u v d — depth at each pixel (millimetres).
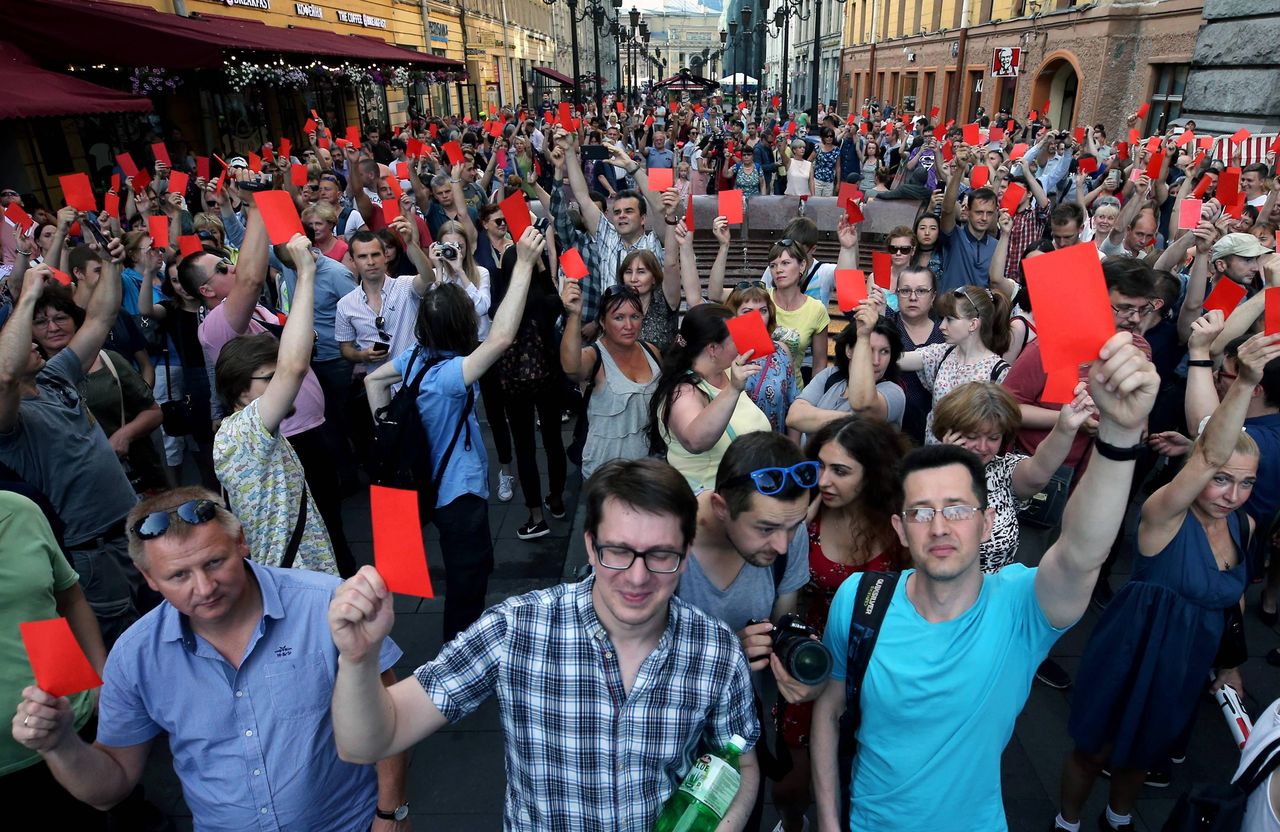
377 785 2080
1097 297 1372
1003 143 12109
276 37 14258
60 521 2732
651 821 1634
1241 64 12117
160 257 4898
